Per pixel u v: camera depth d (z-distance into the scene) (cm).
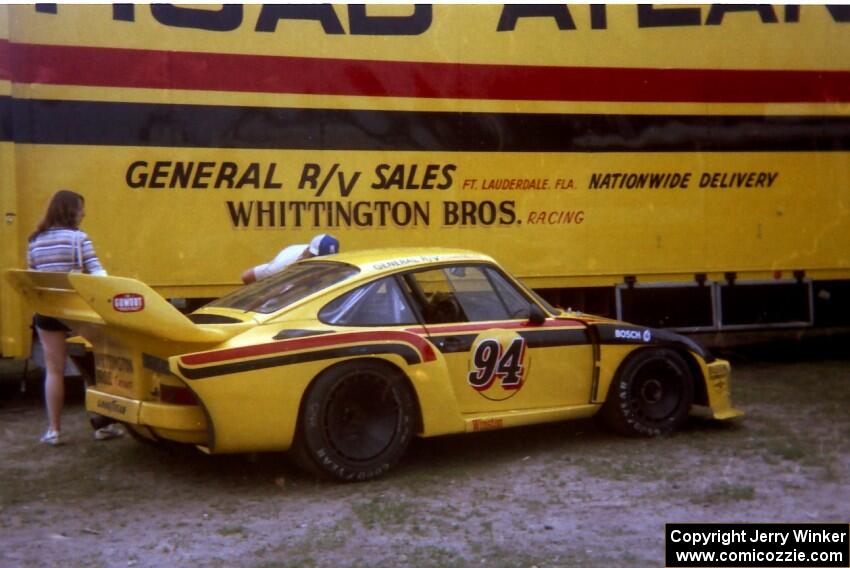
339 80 878
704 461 646
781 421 764
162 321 543
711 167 989
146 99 827
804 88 1017
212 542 501
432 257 642
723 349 1180
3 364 1093
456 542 499
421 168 901
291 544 496
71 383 939
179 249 841
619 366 687
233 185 852
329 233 879
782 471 625
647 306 975
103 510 554
